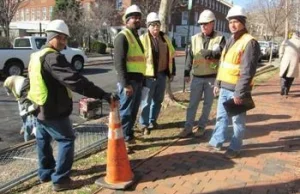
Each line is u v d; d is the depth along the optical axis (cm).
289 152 566
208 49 588
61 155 420
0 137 715
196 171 485
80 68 1847
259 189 440
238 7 498
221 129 552
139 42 546
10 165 501
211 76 597
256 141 614
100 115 866
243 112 516
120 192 424
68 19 3450
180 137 617
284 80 1048
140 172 475
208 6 5978
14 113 915
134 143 585
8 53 1563
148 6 3628
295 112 834
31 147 574
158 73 625
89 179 454
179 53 3481
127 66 535
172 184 446
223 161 521
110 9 3766
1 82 1477
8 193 422
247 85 486
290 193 431
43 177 446
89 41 3428
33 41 1642
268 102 954
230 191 432
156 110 650
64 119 416
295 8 2762
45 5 5997
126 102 541
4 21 2561
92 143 564
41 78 398
